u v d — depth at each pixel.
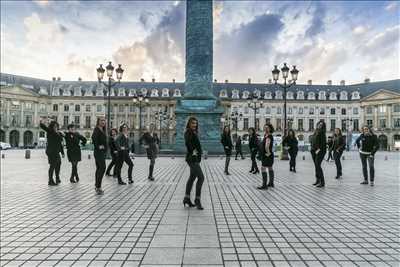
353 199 9.41
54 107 95.50
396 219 7.11
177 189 11.11
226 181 13.15
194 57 32.06
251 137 16.08
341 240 5.66
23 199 9.27
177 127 32.12
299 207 8.28
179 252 5.02
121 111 93.69
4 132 86.69
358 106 94.81
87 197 9.61
